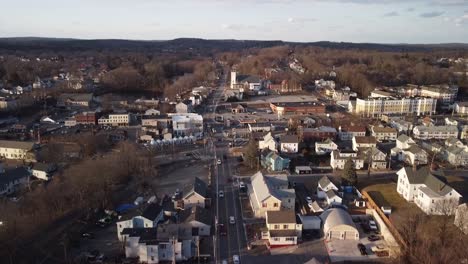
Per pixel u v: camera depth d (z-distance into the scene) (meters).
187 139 140.50
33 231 74.19
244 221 80.31
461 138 139.62
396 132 139.88
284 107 186.12
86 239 73.19
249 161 113.75
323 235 74.38
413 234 67.56
